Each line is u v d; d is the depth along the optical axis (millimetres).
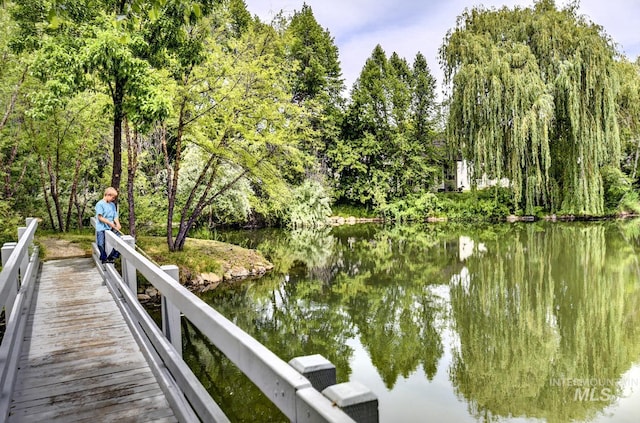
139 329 4410
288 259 17469
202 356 7102
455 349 7871
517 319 9578
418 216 34250
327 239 24203
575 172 25312
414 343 8133
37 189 19609
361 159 38219
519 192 26078
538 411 5668
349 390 1092
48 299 6285
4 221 11703
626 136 29938
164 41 10281
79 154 17578
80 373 3664
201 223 23859
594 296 11266
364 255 18344
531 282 12953
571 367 7082
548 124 25047
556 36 25156
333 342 8195
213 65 12719
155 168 20203
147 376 3574
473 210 32125
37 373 3682
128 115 9828
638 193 31281
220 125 13312
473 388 6328
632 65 30266
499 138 25859
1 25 11914
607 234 22188
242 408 5398
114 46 8430
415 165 37281
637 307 10273
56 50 8516
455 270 14852
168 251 13867
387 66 38938
